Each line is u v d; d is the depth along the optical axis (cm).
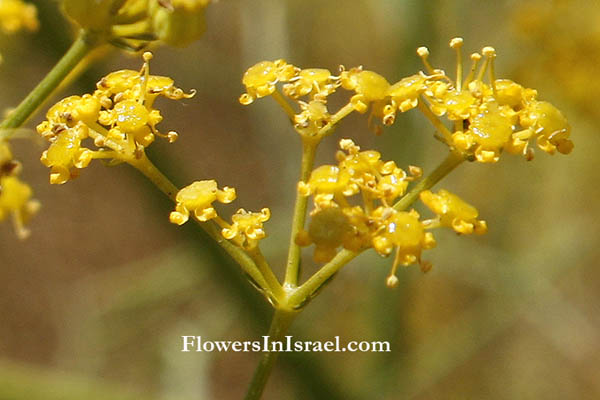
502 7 16
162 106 29
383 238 9
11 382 11
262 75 9
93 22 9
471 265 16
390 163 9
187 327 15
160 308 20
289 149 17
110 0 9
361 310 18
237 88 17
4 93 16
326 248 9
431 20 14
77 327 21
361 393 14
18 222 9
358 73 9
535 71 14
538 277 16
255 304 13
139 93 9
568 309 17
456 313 20
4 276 27
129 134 9
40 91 9
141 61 18
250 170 29
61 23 12
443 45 16
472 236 19
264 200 29
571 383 22
